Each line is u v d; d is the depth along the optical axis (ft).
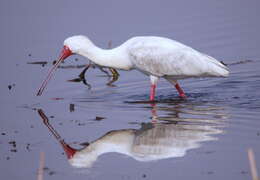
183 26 73.56
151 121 48.75
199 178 37.78
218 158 40.63
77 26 73.61
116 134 46.47
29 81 61.26
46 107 53.98
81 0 81.97
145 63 54.54
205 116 49.39
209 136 44.65
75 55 70.44
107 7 79.36
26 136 47.03
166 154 42.04
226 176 37.83
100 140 45.42
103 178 38.83
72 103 55.11
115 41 69.00
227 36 71.31
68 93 58.18
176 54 54.03
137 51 54.49
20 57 67.41
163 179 38.04
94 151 43.52
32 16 76.74
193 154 41.55
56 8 79.15
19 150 44.39
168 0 81.92
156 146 43.50
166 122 48.32
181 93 56.08
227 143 43.06
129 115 50.75
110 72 65.41
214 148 42.32
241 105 52.37
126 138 45.52
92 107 53.62
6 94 57.72
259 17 76.38
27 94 57.67
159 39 55.21
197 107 52.34
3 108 53.78
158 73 54.80
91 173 39.73
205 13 77.77
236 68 63.62
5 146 45.19
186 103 53.88
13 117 51.39
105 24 73.97
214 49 68.23
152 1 81.56
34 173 40.27
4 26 74.33
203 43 69.51
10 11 78.33
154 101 54.95
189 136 44.91
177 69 54.08
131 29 72.38
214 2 81.71
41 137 46.65
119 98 56.29
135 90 58.95
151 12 77.77
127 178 38.55
